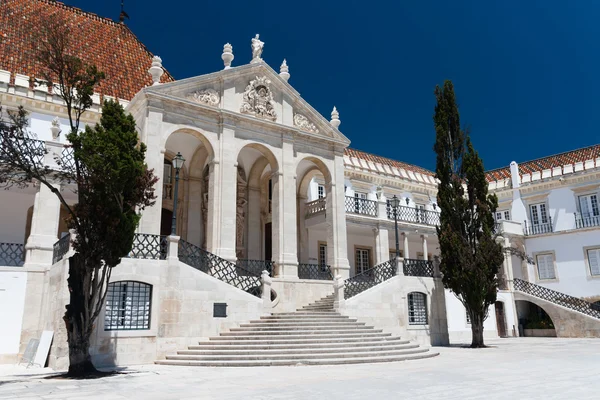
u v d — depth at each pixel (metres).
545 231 33.59
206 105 20.00
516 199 35.50
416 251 31.98
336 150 24.03
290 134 22.27
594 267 30.78
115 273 13.88
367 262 29.55
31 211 20.36
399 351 14.92
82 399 7.80
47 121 20.91
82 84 12.36
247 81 21.73
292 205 21.62
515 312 28.50
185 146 22.25
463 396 7.77
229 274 16.89
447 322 22.62
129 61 27.17
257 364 12.81
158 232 17.62
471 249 21.23
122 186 11.68
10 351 14.97
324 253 27.12
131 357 13.66
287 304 20.14
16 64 21.59
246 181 24.73
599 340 23.11
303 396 7.88
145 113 18.69
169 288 14.71
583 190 32.12
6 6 24.55
